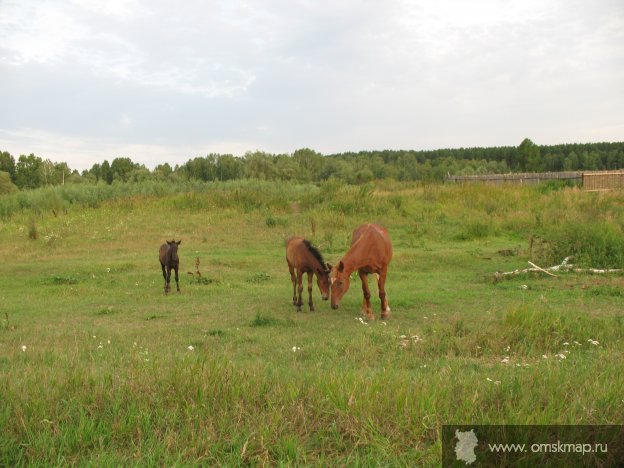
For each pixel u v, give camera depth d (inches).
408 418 161.8
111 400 178.2
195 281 575.2
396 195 1114.1
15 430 160.9
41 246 828.6
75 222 1007.6
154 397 181.3
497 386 187.8
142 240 860.0
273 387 190.4
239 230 914.7
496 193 1123.9
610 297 442.3
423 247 753.6
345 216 1002.7
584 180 1316.4
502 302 440.1
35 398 175.6
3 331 358.3
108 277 608.1
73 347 299.3
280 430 158.1
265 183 1533.0
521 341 293.9
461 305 434.9
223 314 418.0
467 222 883.4
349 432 158.4
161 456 147.3
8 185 2333.9
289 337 332.5
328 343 311.6
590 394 178.2
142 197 1275.8
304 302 466.6
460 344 290.8
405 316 404.5
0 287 562.3
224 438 154.3
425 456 145.7
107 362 256.4
